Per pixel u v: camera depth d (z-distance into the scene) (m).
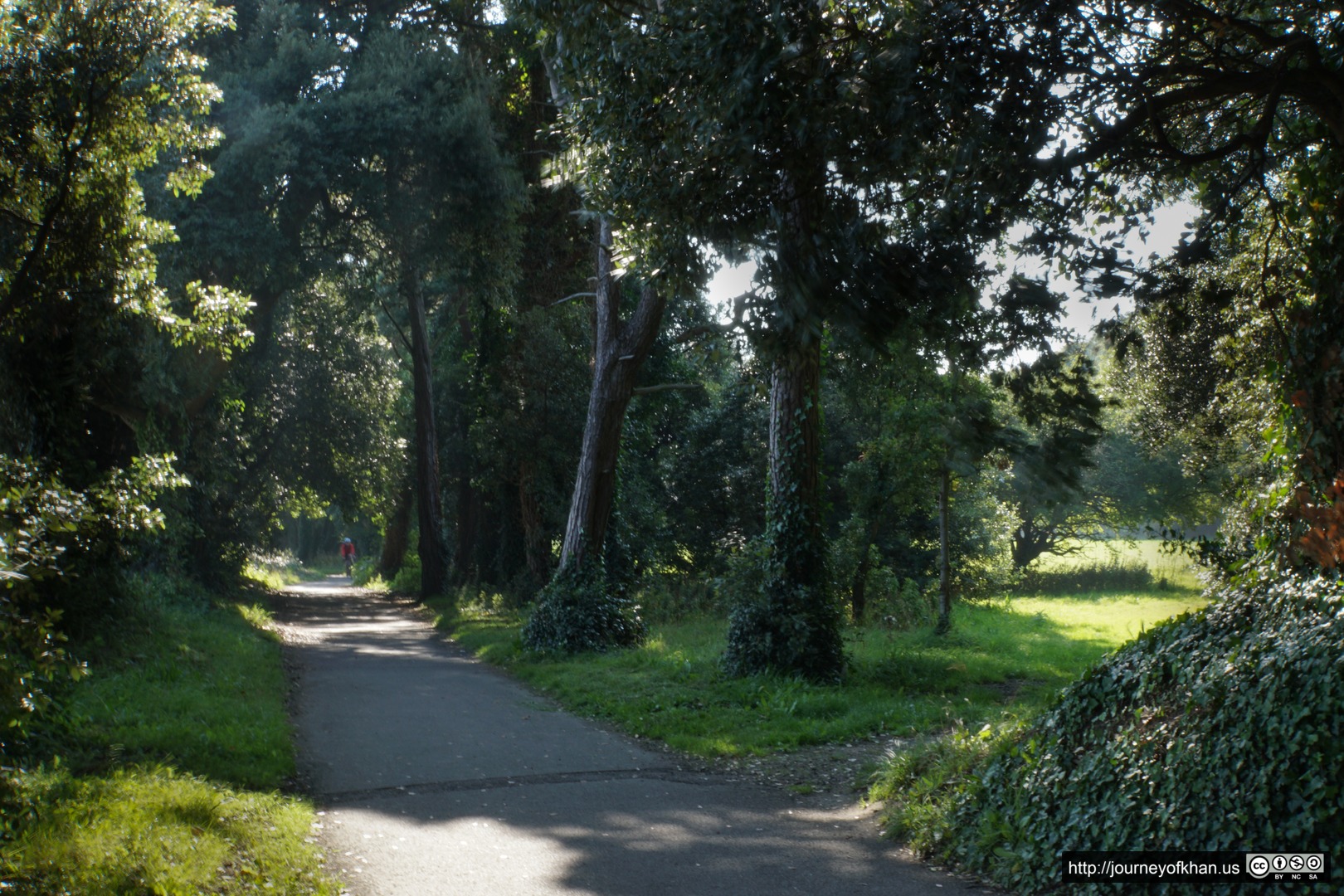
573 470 26.20
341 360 33.38
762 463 31.53
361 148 19.80
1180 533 7.87
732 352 7.71
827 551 13.85
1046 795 5.82
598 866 5.95
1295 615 5.23
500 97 23.61
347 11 22.56
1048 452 6.83
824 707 11.54
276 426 31.95
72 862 4.77
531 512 26.98
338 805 7.26
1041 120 6.23
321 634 22.45
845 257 6.68
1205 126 8.03
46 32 7.79
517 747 9.70
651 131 7.81
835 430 28.53
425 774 8.38
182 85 8.60
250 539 28.41
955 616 24.55
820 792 8.20
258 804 6.62
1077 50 6.41
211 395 21.41
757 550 13.84
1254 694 4.97
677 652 16.09
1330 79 6.20
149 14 8.13
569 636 17.22
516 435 25.81
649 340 18.69
